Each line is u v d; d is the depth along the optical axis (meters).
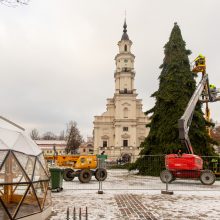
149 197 12.70
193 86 27.19
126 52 89.88
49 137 145.50
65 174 20.78
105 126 86.81
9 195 9.06
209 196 13.11
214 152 25.94
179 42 28.52
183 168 18.73
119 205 10.61
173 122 25.39
